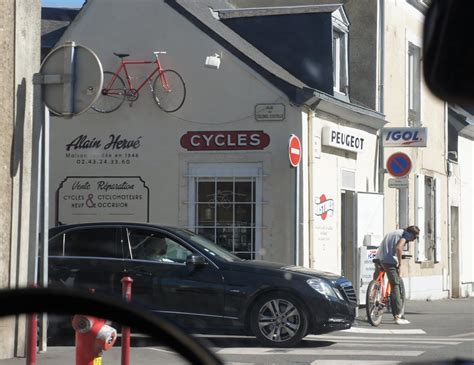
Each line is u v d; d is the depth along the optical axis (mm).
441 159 28641
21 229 11008
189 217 19641
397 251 17125
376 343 13859
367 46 23703
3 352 10062
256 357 11898
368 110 22312
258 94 19453
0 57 10680
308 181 19547
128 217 19875
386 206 23922
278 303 12766
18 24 10961
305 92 19109
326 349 12898
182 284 12906
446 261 28984
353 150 21875
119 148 19969
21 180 11016
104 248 13367
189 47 19859
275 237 19297
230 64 19641
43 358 8438
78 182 20031
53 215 20062
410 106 26328
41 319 3941
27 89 11133
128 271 13109
